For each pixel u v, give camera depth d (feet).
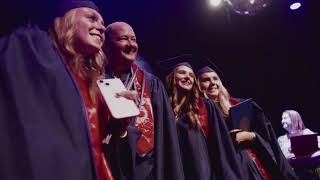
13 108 4.41
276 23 27.99
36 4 14.49
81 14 6.12
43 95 4.66
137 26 23.47
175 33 25.30
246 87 30.30
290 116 21.81
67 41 5.96
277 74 30.30
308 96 30.58
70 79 5.07
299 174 17.58
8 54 4.73
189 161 9.45
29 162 4.24
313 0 26.71
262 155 11.90
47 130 4.48
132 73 8.63
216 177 9.58
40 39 5.19
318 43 29.09
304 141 16.65
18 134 4.32
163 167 7.78
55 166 4.38
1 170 4.19
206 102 10.70
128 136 6.90
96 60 6.32
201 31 26.40
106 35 8.79
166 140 8.09
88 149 4.76
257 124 12.57
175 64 11.76
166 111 8.46
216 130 10.05
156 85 8.82
